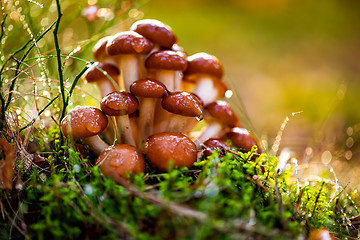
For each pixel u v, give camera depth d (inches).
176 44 9.8
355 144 12.3
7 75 9.2
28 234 6.8
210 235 6.2
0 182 7.2
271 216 6.8
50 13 11.1
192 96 8.3
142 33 8.7
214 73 9.3
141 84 8.1
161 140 7.8
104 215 6.5
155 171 8.2
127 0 11.5
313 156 11.8
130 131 8.6
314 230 7.3
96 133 7.9
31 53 10.4
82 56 11.2
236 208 6.5
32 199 7.3
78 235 6.6
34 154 8.3
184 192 6.7
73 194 6.8
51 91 9.4
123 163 7.5
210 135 9.4
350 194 9.6
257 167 8.0
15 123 8.4
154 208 6.4
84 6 11.4
